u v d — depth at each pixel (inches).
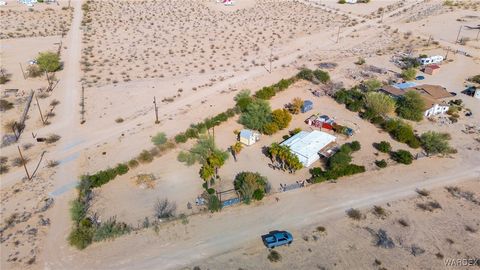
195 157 3085.6
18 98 4001.0
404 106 3754.9
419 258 2231.8
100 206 2620.6
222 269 2160.4
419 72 4773.6
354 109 3821.4
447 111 3836.1
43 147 3230.8
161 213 2554.1
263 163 3065.9
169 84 4350.4
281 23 6550.2
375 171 2955.2
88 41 5575.8
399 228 2438.5
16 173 2918.3
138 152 3166.8
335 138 3267.7
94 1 7401.6
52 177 2881.4
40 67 4480.8
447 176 2910.9
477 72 4763.8
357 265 2185.0
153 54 5187.0
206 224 2472.9
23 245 2308.1
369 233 2400.3
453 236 2381.9
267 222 2486.5
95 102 3951.8
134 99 4015.8
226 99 4018.2
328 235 2386.8
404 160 3009.4
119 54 5162.4
